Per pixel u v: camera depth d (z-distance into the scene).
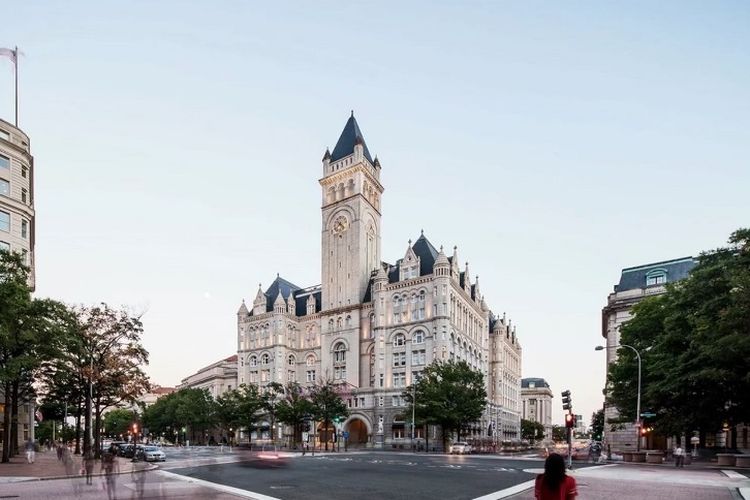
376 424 95.94
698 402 44.41
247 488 23.91
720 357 37.38
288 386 95.31
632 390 54.44
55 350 44.50
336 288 112.19
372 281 110.31
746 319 33.03
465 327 104.88
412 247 104.81
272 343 116.25
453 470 34.59
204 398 125.50
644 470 34.84
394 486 24.53
